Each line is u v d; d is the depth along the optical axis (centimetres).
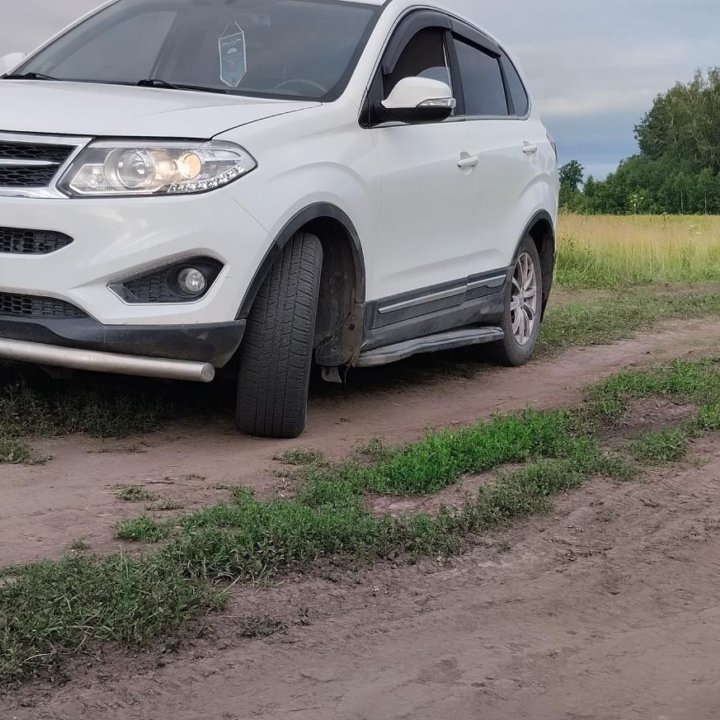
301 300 448
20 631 241
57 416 458
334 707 232
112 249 406
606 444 472
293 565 303
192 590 270
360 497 367
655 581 321
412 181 535
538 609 295
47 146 414
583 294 1373
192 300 420
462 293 605
